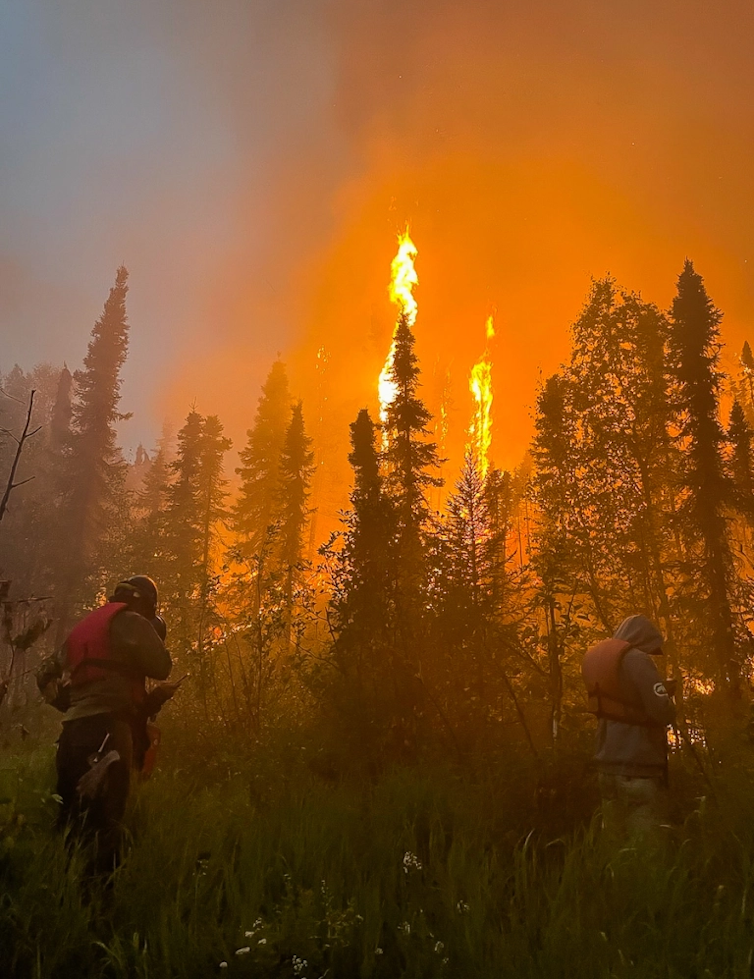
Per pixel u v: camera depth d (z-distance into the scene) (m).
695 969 3.06
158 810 4.84
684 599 11.81
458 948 3.19
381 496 7.91
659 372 11.83
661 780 4.69
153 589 5.20
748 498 13.12
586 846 4.14
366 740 6.39
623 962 2.95
